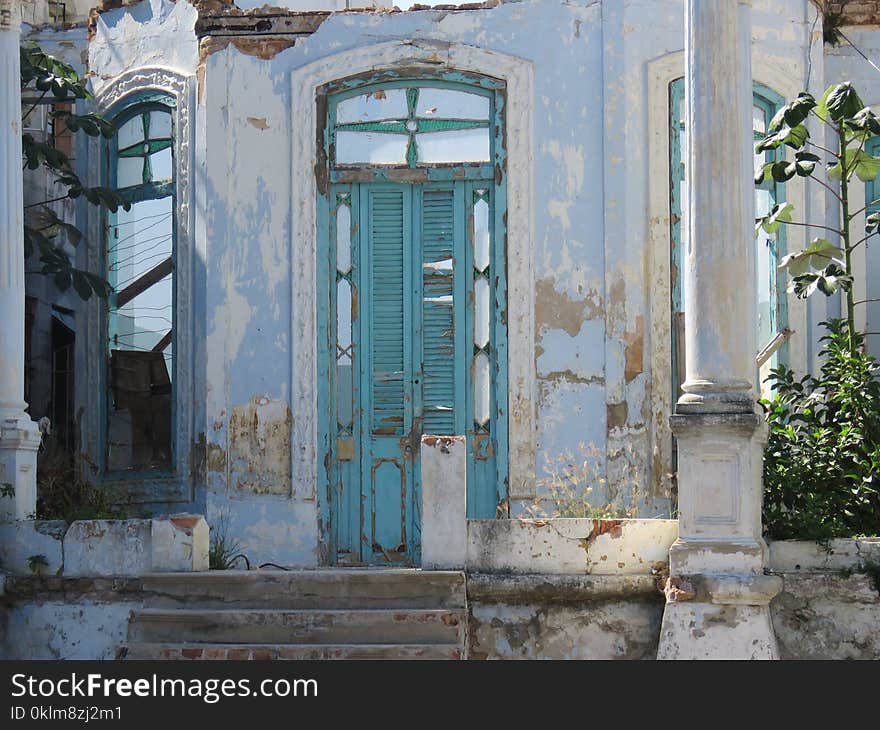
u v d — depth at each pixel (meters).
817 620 9.11
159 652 9.13
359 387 11.98
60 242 13.77
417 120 12.16
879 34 13.12
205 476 11.99
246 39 12.33
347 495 11.89
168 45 12.70
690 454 9.03
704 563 8.90
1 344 10.41
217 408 12.02
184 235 12.38
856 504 9.76
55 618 9.84
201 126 12.33
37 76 12.61
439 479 9.42
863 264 12.77
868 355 11.79
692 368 9.20
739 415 8.93
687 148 9.41
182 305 12.30
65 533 9.93
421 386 11.95
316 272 12.08
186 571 9.64
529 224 11.92
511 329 11.84
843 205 11.23
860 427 10.03
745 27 9.66
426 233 12.07
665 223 11.88
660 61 11.98
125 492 12.31
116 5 13.14
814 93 12.26
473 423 11.88
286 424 11.94
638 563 9.22
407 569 9.41
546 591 9.19
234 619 9.24
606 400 11.70
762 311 12.19
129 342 12.69
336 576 9.31
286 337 12.02
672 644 8.79
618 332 11.73
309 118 12.17
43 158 12.95
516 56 12.06
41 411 13.87
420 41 12.15
